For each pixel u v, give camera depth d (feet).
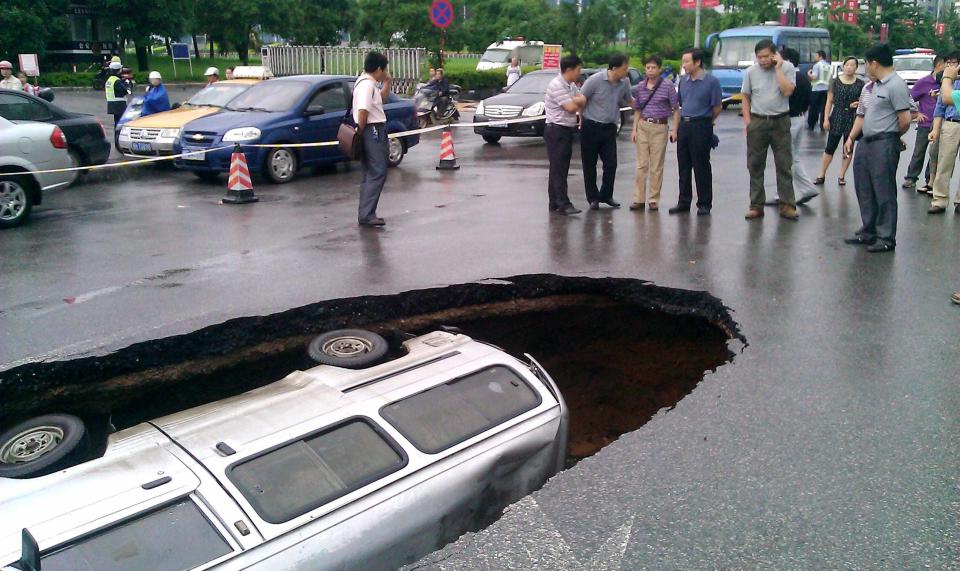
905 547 9.95
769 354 16.15
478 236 26.84
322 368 14.29
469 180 39.81
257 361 18.99
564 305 22.03
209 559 9.71
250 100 42.24
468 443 12.42
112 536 9.75
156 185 39.40
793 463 11.90
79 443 12.71
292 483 10.91
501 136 55.67
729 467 11.80
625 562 9.72
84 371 16.98
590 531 10.34
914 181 34.81
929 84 33.27
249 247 25.84
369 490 11.10
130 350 17.40
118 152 48.83
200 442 11.44
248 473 10.88
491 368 14.20
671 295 20.79
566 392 20.94
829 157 36.06
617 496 11.08
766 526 10.38
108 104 54.34
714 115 28.91
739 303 19.35
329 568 10.40
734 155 47.91
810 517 10.56
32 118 37.91
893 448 12.33
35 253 25.39
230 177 34.09
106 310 19.56
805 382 14.76
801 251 24.16
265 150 38.93
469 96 92.79
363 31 111.24
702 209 29.76
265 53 87.81
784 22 104.01
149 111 47.14
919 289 20.25
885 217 23.58
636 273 21.97
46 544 9.46
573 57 28.78
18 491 10.51
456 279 21.65
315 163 41.50
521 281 21.76
